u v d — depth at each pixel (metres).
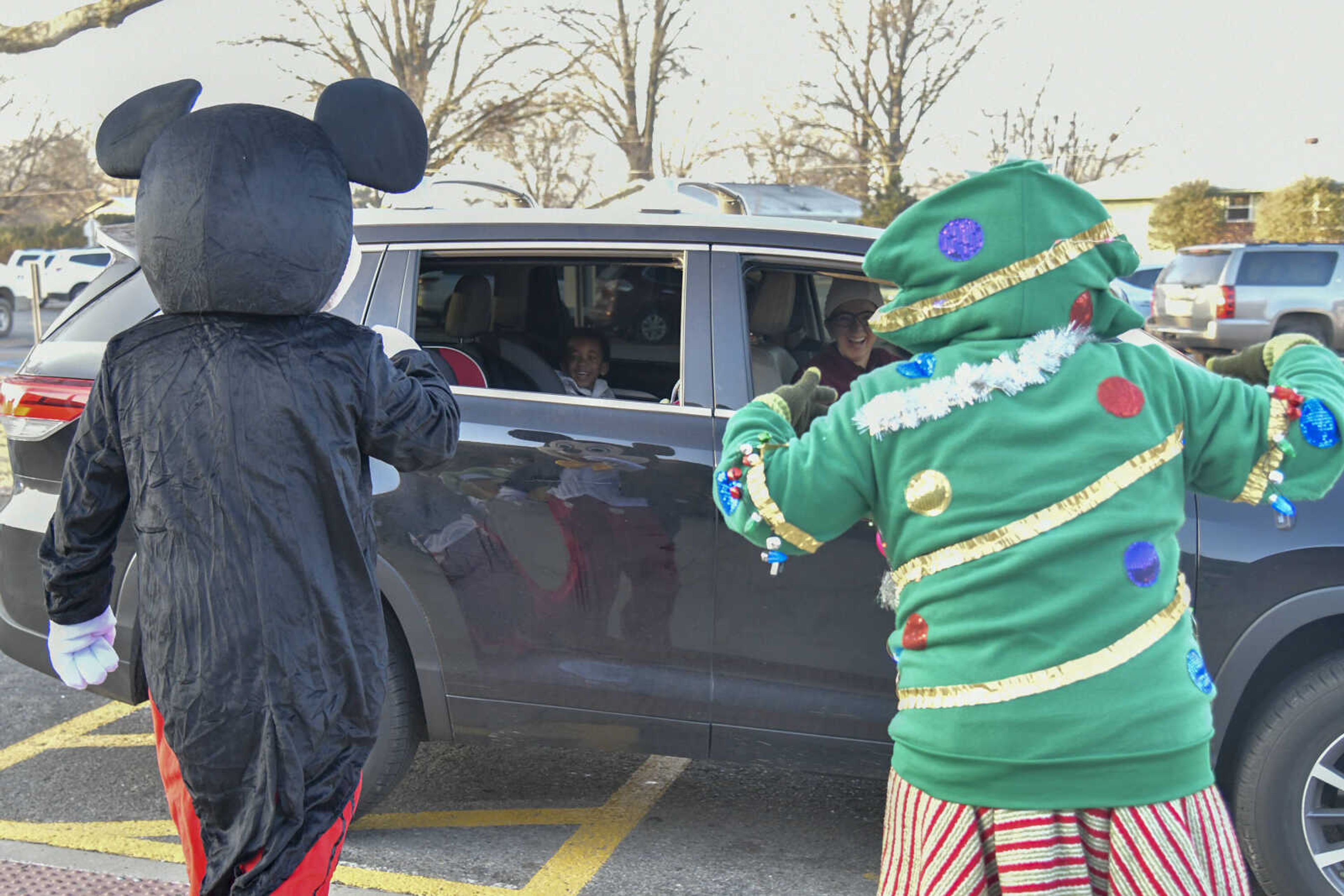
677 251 3.28
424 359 2.13
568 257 3.37
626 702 3.12
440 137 22.52
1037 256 1.71
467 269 3.62
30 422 3.36
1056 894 1.60
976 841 1.65
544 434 3.16
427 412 2.01
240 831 1.86
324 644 1.88
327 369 1.88
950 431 1.70
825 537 1.81
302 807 1.86
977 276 1.73
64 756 4.05
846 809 3.73
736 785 3.91
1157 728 1.61
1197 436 1.76
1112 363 1.74
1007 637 1.64
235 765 1.85
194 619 1.83
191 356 1.84
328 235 1.88
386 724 3.28
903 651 1.80
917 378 1.76
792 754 3.07
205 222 1.79
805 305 3.69
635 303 3.94
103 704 4.59
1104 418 1.69
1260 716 2.84
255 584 1.83
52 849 3.29
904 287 1.83
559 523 3.12
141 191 1.85
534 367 3.65
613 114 24.08
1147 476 1.69
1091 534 1.64
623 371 3.93
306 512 1.86
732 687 3.06
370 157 1.97
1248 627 2.81
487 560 3.15
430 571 3.18
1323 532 2.78
